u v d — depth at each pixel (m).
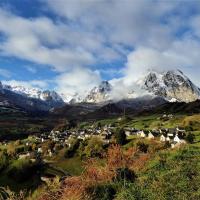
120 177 47.88
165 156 53.91
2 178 107.75
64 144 199.38
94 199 43.47
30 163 113.12
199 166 44.59
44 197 47.84
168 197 37.09
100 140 175.62
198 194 35.97
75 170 135.50
